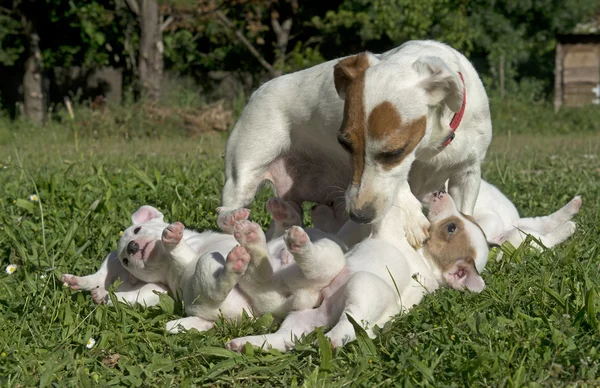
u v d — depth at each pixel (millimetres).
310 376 1176
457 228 1415
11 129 5352
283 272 1309
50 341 1270
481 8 7652
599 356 1197
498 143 4516
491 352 1198
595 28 9969
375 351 1223
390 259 1350
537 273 1430
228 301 1316
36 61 5895
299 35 7613
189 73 7297
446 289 1396
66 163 2518
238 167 1665
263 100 1647
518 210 1876
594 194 2010
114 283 1371
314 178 1671
